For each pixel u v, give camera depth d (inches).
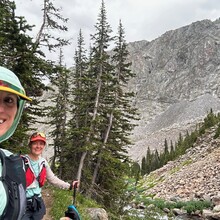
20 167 60.3
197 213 1435.8
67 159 970.7
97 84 936.3
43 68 599.8
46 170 179.3
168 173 3117.6
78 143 901.2
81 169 864.3
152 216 1112.2
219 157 2596.0
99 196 807.7
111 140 954.7
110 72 974.4
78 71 1141.7
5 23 546.3
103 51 972.6
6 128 61.2
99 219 438.9
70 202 457.4
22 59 546.6
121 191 884.6
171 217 1257.4
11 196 55.7
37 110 655.1
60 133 1087.6
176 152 4291.3
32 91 638.5
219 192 1824.6
